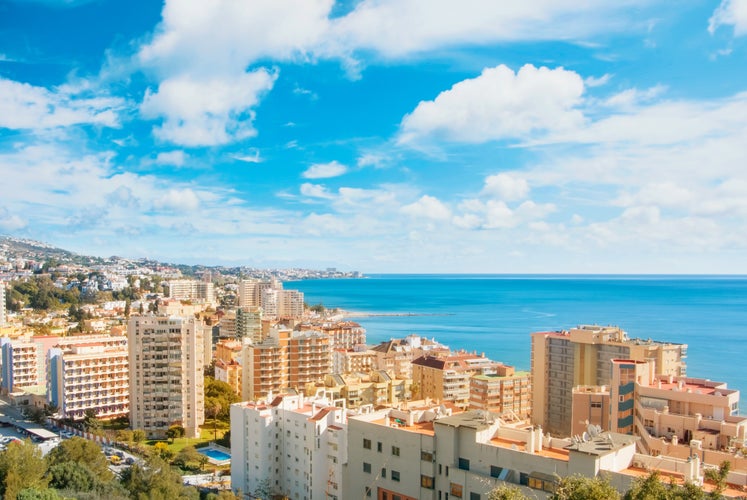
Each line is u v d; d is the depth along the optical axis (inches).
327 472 5556.1
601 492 2559.1
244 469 6112.2
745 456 3875.5
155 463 5595.5
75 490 4958.2
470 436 3560.5
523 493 3216.0
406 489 3809.1
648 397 5172.2
